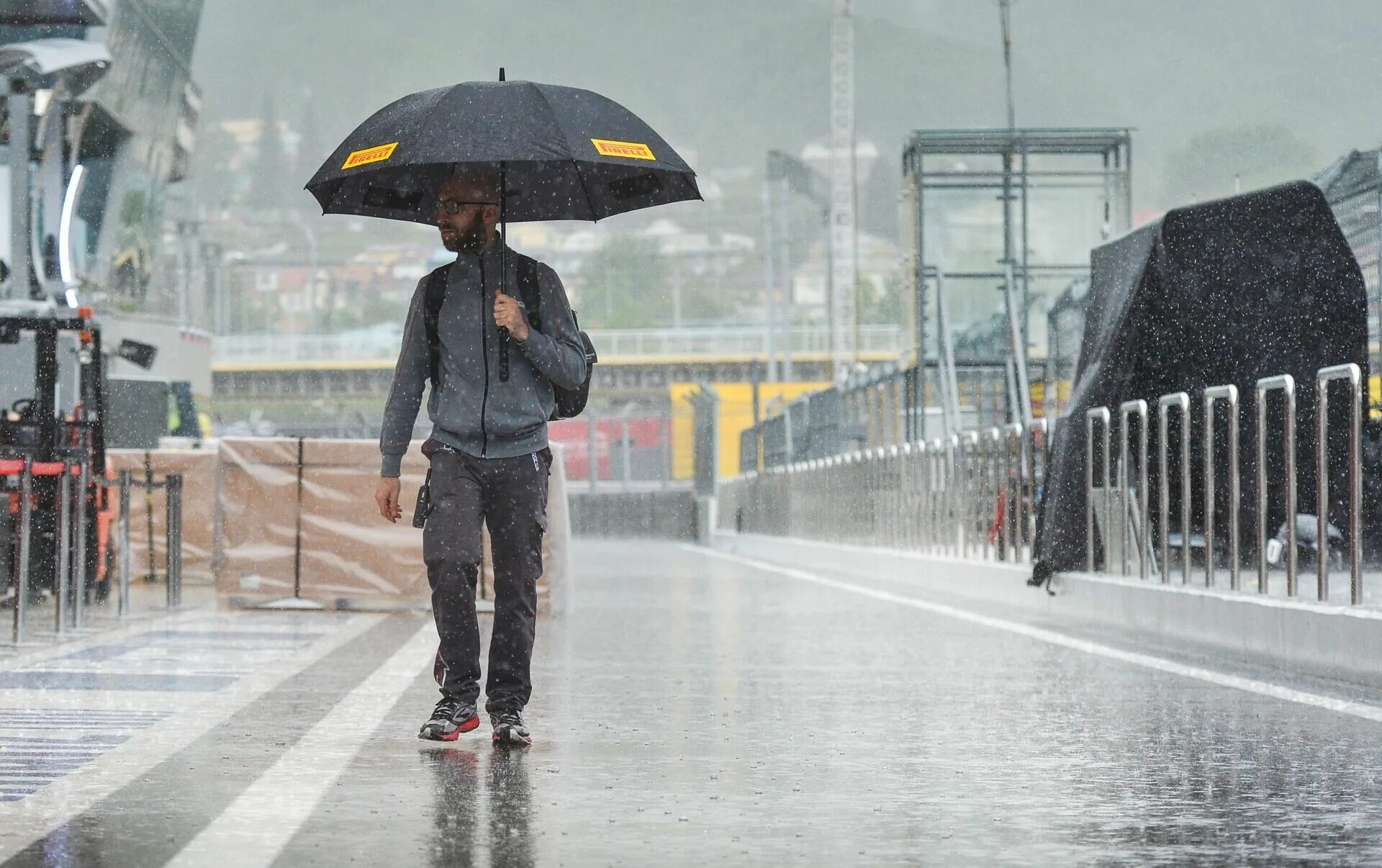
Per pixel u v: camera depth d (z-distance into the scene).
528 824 14.09
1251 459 39.25
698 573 69.75
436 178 19.88
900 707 22.45
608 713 21.84
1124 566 37.44
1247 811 14.86
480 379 18.38
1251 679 26.27
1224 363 39.16
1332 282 38.88
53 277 73.50
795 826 14.11
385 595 42.03
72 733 19.50
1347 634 25.66
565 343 18.56
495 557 18.56
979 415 80.31
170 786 15.87
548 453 18.69
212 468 52.66
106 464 43.19
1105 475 38.75
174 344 125.56
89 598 41.91
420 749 18.31
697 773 16.83
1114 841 13.52
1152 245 38.75
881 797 15.52
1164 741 19.30
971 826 14.18
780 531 94.25
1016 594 44.66
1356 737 19.61
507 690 18.61
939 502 56.56
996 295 80.50
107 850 12.98
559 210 20.08
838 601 47.69
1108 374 39.53
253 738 19.06
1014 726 20.56
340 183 19.47
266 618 39.34
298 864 12.52
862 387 97.06
